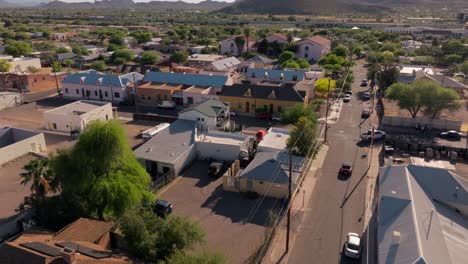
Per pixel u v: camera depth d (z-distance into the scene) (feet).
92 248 87.76
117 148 111.86
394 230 90.07
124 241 97.76
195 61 375.66
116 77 259.39
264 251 101.71
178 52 393.70
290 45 442.91
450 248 86.07
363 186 139.03
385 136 184.75
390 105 240.73
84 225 98.99
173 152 153.99
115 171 115.65
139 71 337.31
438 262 77.66
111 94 257.14
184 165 155.22
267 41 466.29
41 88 297.94
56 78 286.46
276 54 458.09
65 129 200.54
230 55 442.91
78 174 108.37
